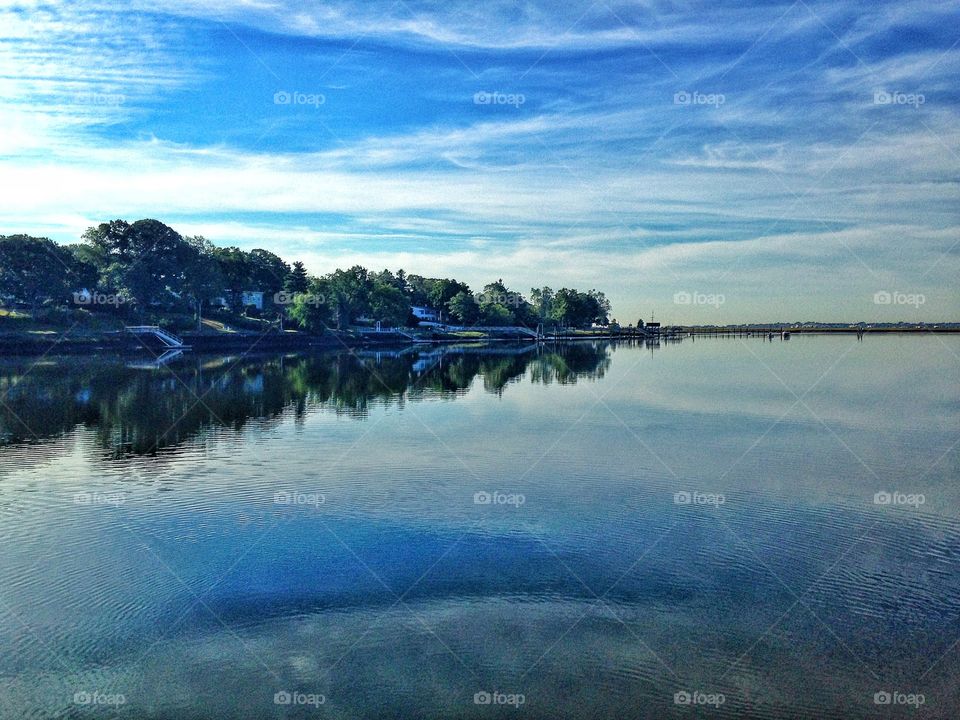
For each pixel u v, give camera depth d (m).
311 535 29.66
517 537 29.36
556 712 17.89
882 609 23.12
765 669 19.72
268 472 40.03
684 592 24.28
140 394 73.81
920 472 39.66
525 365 115.19
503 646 20.84
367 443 47.97
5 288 145.62
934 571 25.97
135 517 32.16
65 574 25.84
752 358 128.38
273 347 169.00
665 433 51.12
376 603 23.52
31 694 18.70
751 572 25.88
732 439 48.91
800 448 46.09
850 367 104.75
